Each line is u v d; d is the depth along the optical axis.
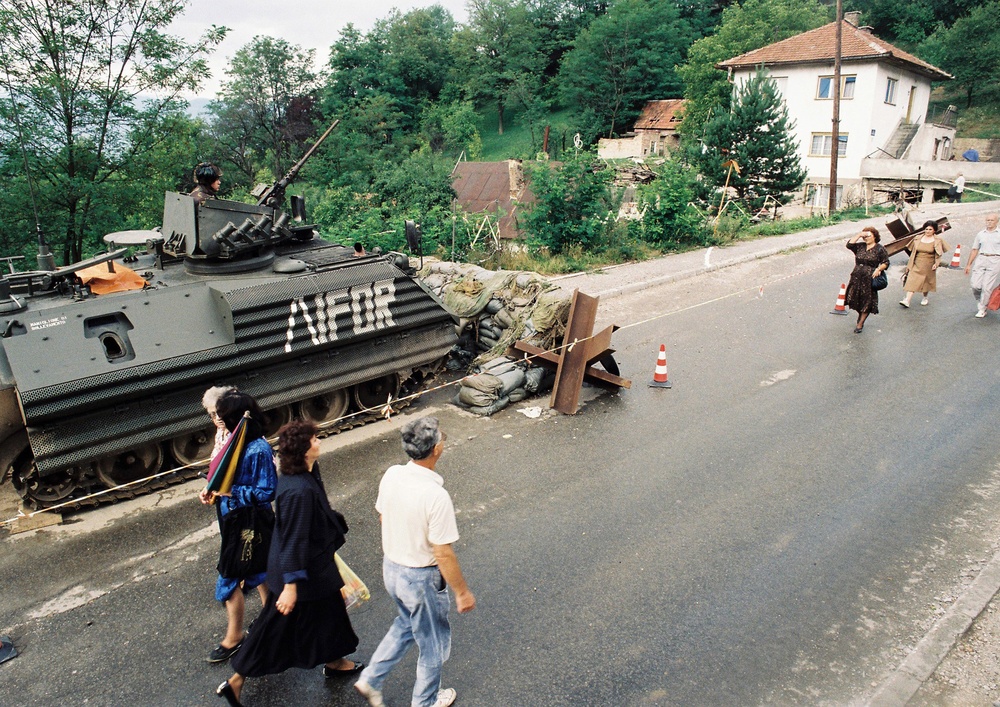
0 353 5.87
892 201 27.97
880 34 57.47
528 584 5.05
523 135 62.09
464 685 4.12
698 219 17.80
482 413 8.11
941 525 5.75
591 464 6.88
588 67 58.78
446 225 15.89
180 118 15.21
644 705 3.96
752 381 8.98
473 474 6.71
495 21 67.00
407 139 59.47
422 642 3.64
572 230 15.84
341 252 8.27
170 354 6.28
